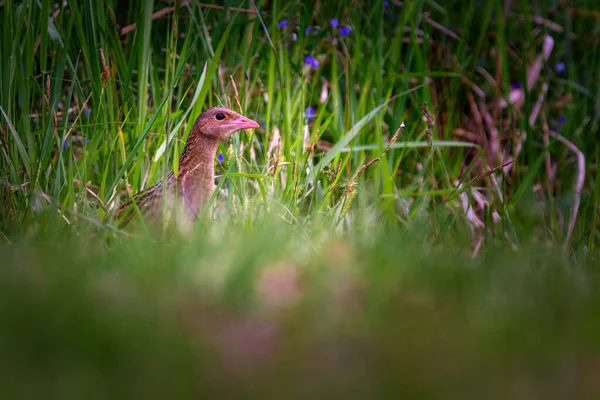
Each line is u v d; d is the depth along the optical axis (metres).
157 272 6.33
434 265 6.75
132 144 10.95
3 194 9.80
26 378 4.73
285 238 7.62
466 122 13.86
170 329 5.38
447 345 5.35
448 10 14.52
